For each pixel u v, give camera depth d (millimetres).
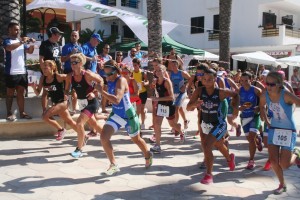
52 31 7418
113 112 5348
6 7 8031
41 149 6766
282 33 25469
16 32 7297
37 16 20250
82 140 6246
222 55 18828
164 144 7730
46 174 5367
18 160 6031
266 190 5023
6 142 7219
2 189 4719
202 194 4797
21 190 4699
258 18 26594
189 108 5172
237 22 27516
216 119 5074
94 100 6164
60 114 6629
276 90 4547
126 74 7902
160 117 6777
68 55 7730
